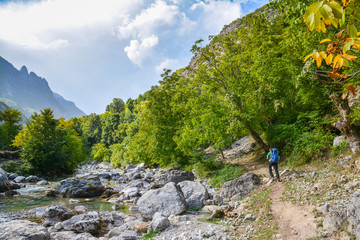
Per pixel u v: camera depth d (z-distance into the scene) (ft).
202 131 70.79
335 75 5.62
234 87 62.44
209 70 68.74
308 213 25.18
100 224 36.01
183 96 99.55
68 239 31.22
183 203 38.63
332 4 3.97
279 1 24.79
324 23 4.44
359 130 33.96
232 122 55.98
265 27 75.87
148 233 30.37
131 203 55.31
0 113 216.95
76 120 505.25
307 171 39.04
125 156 178.81
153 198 40.50
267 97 55.62
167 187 42.55
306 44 30.83
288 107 57.31
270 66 53.88
